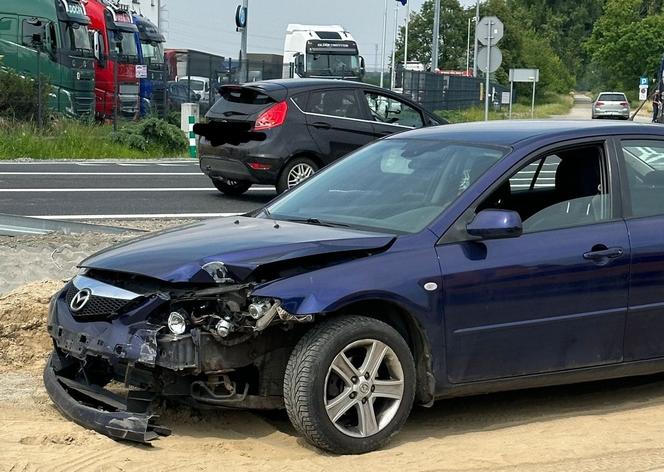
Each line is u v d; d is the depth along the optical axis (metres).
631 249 5.95
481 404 6.32
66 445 5.09
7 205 14.37
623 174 6.20
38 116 25.95
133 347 5.06
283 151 14.66
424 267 5.39
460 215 5.63
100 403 5.54
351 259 5.32
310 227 5.81
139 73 31.95
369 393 5.24
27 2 28.69
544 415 6.09
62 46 28.80
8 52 28.73
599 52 96.69
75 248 10.27
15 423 5.43
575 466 5.10
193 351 5.05
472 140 6.25
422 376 5.48
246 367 5.27
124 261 5.39
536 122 6.58
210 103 35.31
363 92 15.44
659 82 37.97
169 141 26.83
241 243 5.43
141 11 60.56
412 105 15.95
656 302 6.03
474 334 5.52
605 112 62.50
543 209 5.96
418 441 5.51
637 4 96.62
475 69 57.09
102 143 25.56
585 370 5.88
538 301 5.66
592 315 5.82
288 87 14.96
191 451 5.13
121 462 4.88
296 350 5.12
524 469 5.04
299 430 5.13
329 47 40.12
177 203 15.21
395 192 6.04
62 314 5.52
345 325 5.15
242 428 5.62
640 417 6.04
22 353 6.86
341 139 15.04
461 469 5.01
